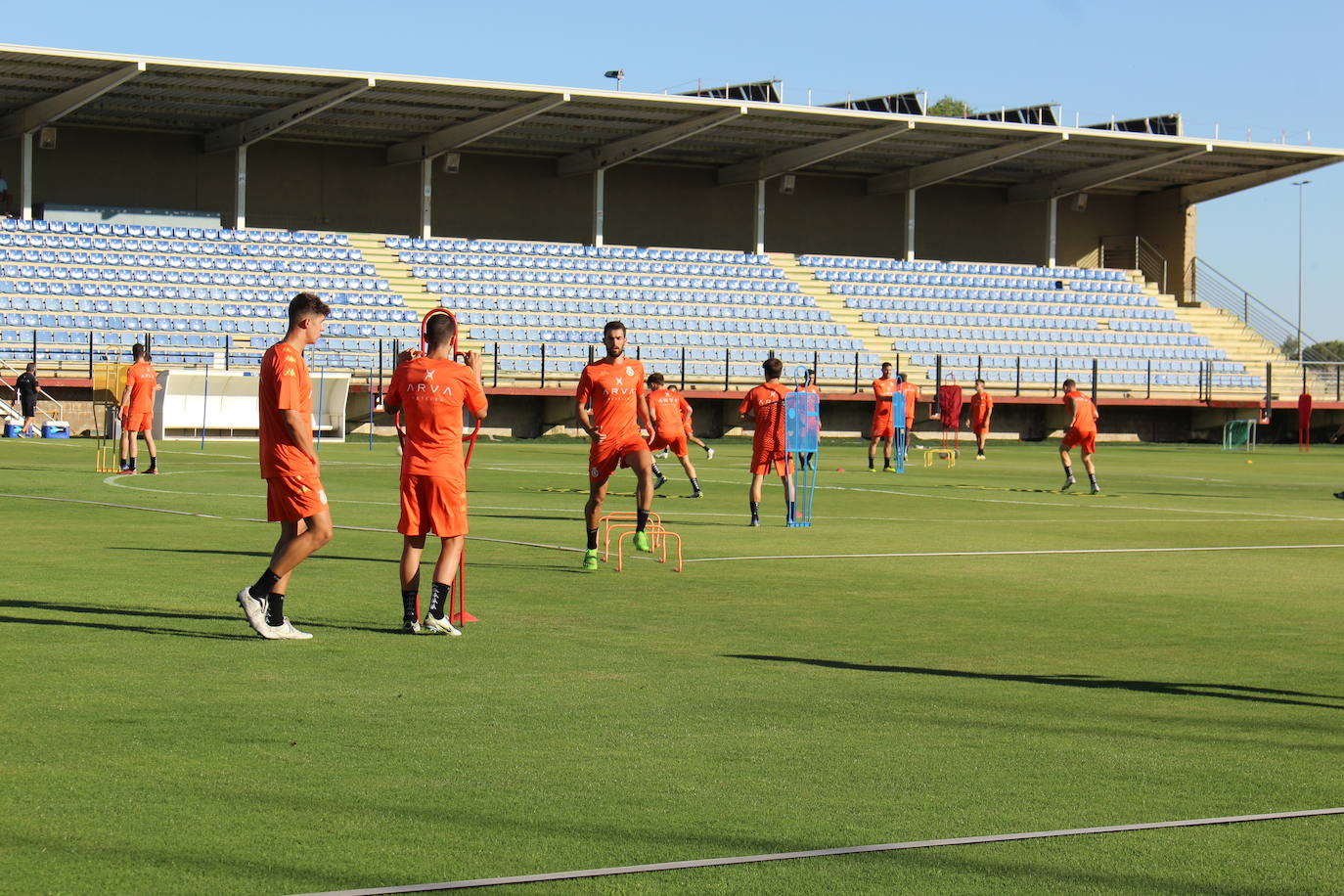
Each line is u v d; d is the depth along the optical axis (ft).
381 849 14.84
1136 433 161.38
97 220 149.38
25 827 15.30
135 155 153.48
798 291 164.96
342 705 21.40
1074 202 190.90
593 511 38.96
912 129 153.79
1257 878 14.39
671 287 159.53
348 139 159.22
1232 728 21.08
